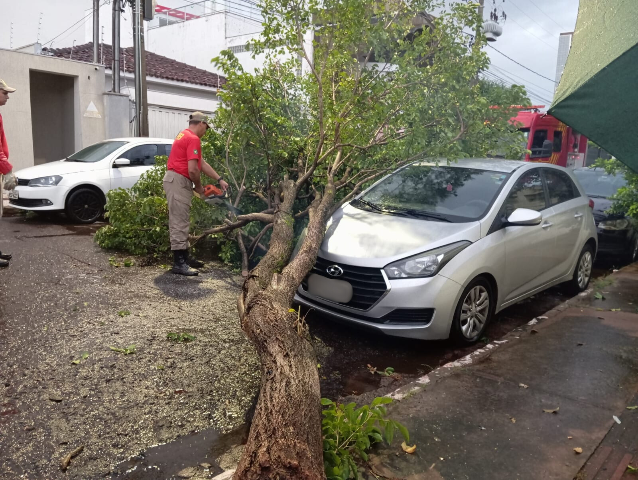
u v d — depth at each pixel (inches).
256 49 256.7
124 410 133.3
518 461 117.1
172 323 190.4
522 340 190.9
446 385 152.9
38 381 143.6
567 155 668.7
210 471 112.2
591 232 262.5
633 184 321.1
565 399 146.0
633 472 114.5
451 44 239.9
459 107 240.8
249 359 165.9
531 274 219.9
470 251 185.5
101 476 108.7
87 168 382.6
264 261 196.4
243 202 294.8
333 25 231.0
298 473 92.7
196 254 298.5
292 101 297.6
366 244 188.9
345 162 272.2
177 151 242.8
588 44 108.3
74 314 192.1
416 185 229.3
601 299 246.4
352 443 117.0
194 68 888.9
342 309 186.2
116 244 290.0
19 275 235.0
